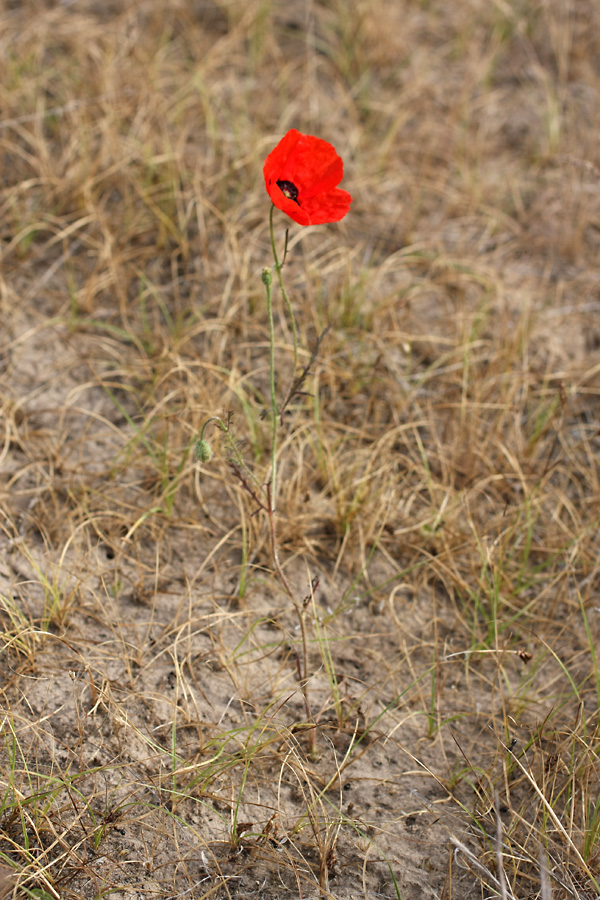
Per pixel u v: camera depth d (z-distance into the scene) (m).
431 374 3.73
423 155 4.71
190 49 5.06
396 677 2.82
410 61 5.28
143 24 5.14
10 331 3.64
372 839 2.42
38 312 3.74
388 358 3.64
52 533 3.01
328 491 3.28
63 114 4.46
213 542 3.09
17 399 3.41
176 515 3.15
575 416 3.67
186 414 3.33
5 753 2.44
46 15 4.96
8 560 2.91
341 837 2.42
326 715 2.69
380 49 5.20
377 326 3.82
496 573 2.98
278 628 2.89
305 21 5.40
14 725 2.50
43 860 2.26
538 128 5.00
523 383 3.67
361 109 4.91
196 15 5.30
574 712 2.77
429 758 2.63
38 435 3.30
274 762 2.55
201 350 3.68
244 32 5.16
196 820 2.40
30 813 2.31
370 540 3.15
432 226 4.38
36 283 3.85
